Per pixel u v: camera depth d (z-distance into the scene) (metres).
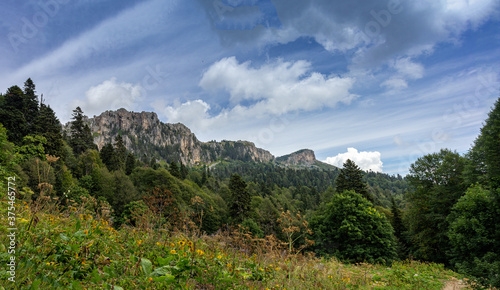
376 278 7.47
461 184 20.00
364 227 18.44
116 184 38.72
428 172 23.09
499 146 14.45
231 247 5.22
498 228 12.59
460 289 7.77
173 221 4.70
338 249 18.94
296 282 4.55
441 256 20.81
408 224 27.17
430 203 21.89
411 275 8.08
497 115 15.67
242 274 3.53
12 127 33.19
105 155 57.94
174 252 2.96
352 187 31.64
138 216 4.37
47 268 2.04
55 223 2.79
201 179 94.56
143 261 1.94
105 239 2.96
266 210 36.00
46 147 33.44
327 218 20.41
